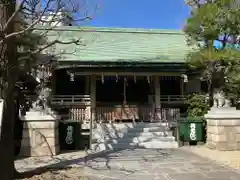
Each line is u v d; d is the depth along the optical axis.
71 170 9.50
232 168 9.66
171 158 11.48
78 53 18.14
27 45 9.66
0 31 7.45
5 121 8.16
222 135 13.12
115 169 9.64
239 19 13.16
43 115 12.49
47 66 12.99
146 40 21.73
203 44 16.48
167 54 18.88
